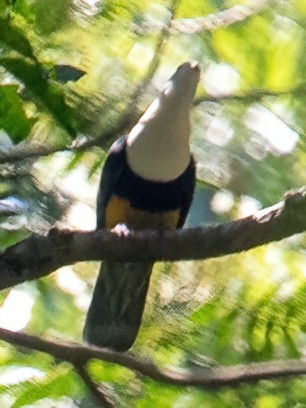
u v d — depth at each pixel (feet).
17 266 27.91
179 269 37.96
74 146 32.01
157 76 41.24
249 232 26.40
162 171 34.55
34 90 24.49
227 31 42.91
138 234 27.30
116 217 35.83
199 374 30.78
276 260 37.52
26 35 26.00
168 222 36.06
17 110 23.59
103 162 37.68
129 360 30.53
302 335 35.32
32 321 39.81
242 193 44.50
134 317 33.58
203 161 44.93
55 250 27.71
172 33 41.34
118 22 38.93
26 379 32.42
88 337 33.35
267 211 26.27
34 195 38.09
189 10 42.80
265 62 42.86
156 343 36.09
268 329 34.86
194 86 33.47
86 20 36.70
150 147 34.22
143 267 32.81
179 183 35.01
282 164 44.55
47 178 38.42
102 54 37.91
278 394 33.60
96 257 27.94
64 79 25.63
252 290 36.04
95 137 32.17
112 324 33.60
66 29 33.99
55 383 32.09
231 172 44.75
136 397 33.45
